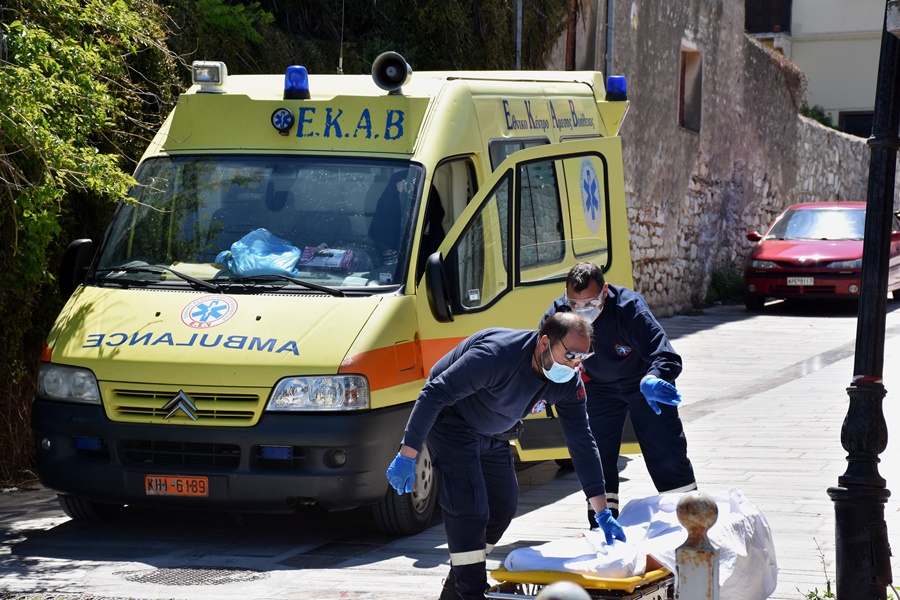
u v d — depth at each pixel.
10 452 12.56
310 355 9.45
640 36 25.12
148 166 11.03
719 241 30.23
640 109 25.44
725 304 29.94
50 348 10.09
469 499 7.11
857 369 6.87
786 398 16.42
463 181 10.92
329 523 10.67
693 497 5.22
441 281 9.86
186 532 10.37
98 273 10.59
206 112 11.05
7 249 11.67
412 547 9.74
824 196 37.38
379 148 10.55
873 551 6.80
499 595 6.02
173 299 10.09
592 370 8.68
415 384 9.96
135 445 9.69
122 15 11.67
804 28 46.97
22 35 10.28
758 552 6.86
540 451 10.74
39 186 10.57
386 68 10.76
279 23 18.22
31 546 9.87
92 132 11.83
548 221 11.37
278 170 10.62
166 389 9.56
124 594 8.36
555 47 22.84
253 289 10.03
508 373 6.86
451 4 19.45
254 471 9.44
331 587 8.52
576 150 11.74
